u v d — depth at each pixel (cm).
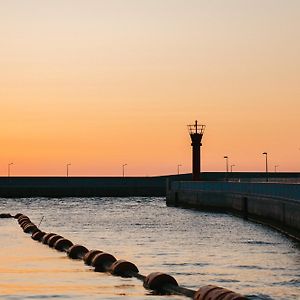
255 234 8325
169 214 13275
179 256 5822
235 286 4284
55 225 9919
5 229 9031
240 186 12625
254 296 3950
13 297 3772
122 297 3756
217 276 4675
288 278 4597
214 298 3297
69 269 4872
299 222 7712
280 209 9019
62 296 3797
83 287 4081
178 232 8600
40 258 5562
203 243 7056
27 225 8638
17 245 6700
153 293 3869
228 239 7575
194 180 16450
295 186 8531
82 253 5612
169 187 17975
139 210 15050
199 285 4319
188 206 16325
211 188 14762
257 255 5950
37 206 17438
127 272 4575
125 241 7250
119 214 13225
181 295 3772
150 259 5591
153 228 9319
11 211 14575
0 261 5353
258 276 4678
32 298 3741
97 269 4872
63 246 6256
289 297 3922
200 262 5403
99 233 8375
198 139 16325
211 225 10006
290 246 6788
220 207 14038
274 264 5309
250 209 11456
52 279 4397
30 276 4538
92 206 17400
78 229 9088
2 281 4328
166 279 4006
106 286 4112
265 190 10688
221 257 5766
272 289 4178
